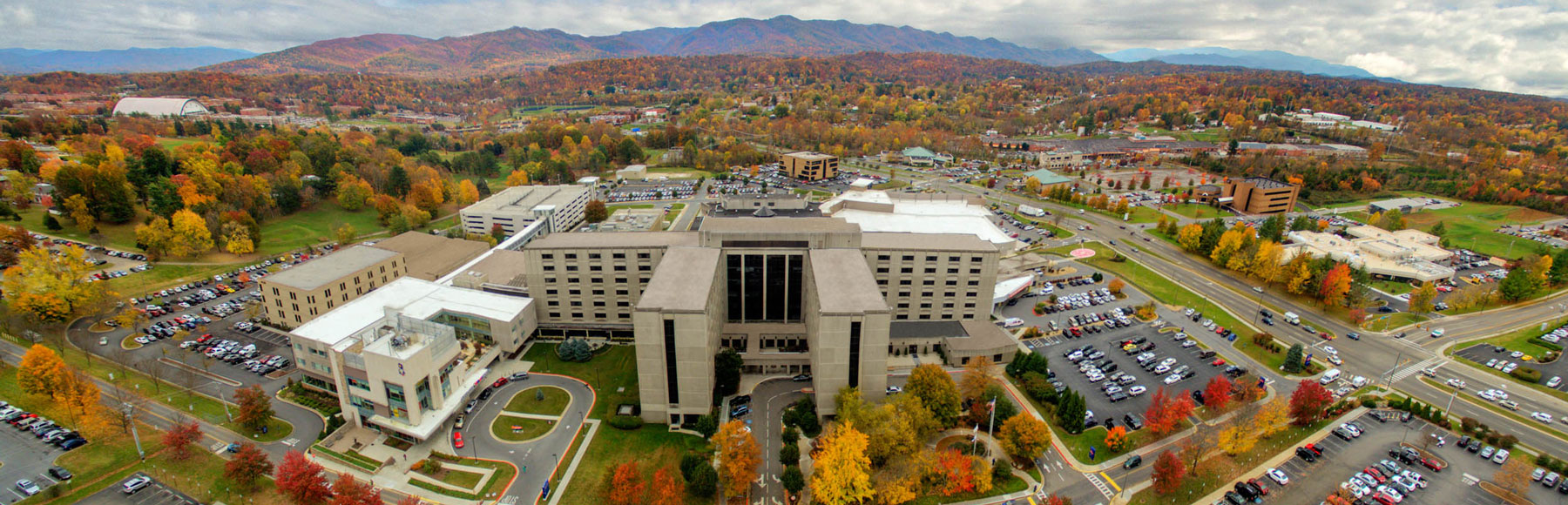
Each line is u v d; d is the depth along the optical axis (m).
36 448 100.94
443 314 136.38
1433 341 147.00
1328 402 109.38
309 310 144.75
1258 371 133.75
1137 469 101.75
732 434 95.38
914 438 99.56
